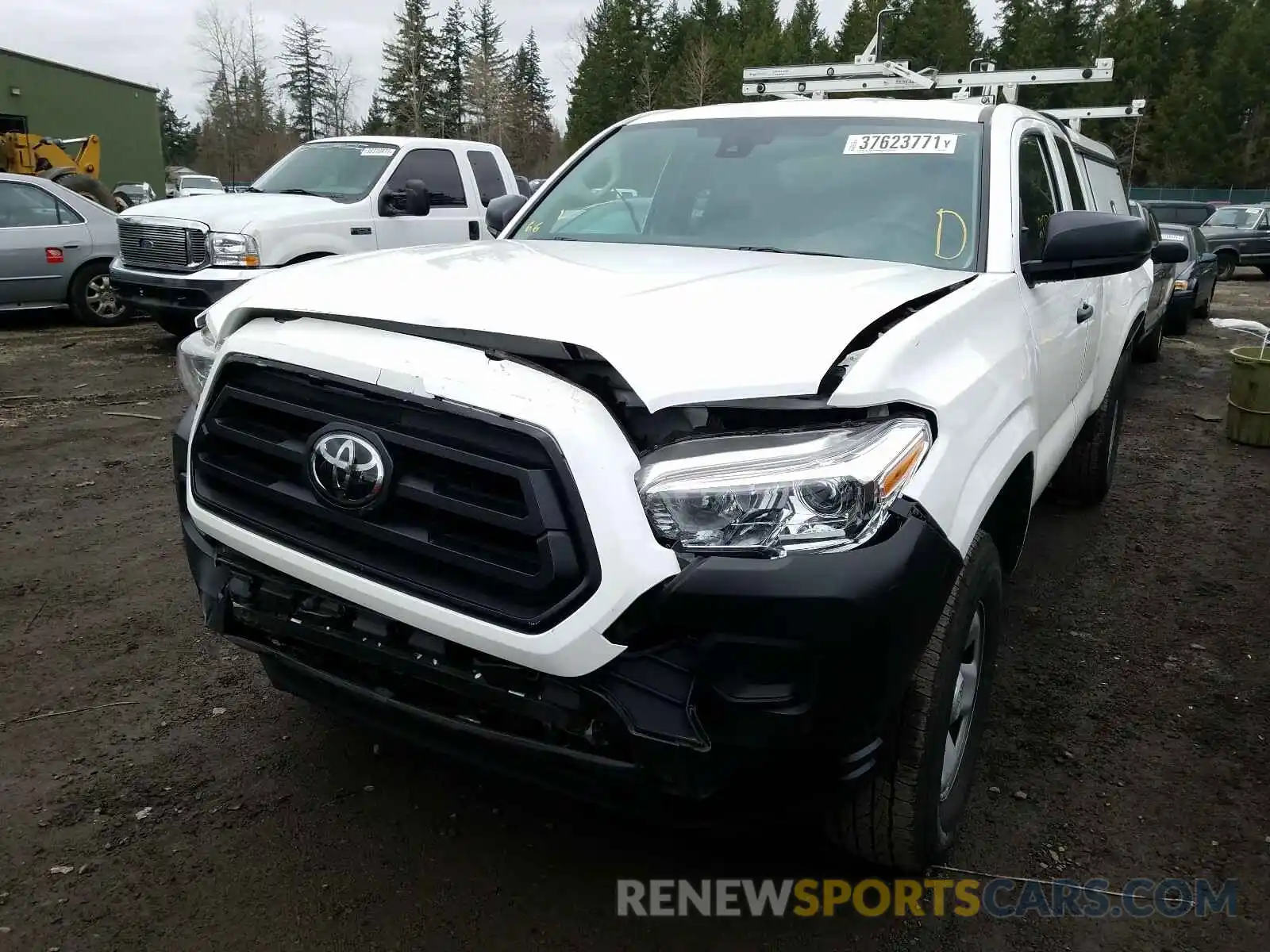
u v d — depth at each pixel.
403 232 9.89
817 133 3.69
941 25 58.38
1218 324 7.81
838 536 1.96
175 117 92.81
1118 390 5.44
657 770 2.00
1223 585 4.75
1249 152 60.69
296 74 72.75
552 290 2.37
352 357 2.16
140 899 2.49
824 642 1.92
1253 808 3.00
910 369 2.19
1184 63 62.81
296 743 3.19
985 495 2.38
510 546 2.02
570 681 2.01
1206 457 7.27
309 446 2.21
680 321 2.14
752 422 2.03
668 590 1.92
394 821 2.82
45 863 2.60
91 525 5.12
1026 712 3.53
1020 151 3.55
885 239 3.20
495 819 2.85
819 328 2.14
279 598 2.42
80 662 3.67
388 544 2.18
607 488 1.92
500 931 2.42
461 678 2.15
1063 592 4.62
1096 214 3.06
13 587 4.32
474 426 2.02
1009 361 2.74
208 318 2.84
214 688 3.52
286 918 2.44
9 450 6.48
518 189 11.41
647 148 3.93
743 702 1.95
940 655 2.34
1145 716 3.52
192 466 2.55
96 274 11.70
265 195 9.82
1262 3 65.00
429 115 65.00
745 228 3.39
